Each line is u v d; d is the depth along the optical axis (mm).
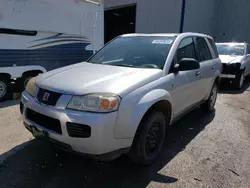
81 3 7352
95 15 7953
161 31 14578
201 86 4207
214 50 5113
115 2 16969
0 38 5445
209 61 4660
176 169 2869
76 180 2607
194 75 3799
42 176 2664
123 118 2352
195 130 4156
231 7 16266
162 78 2967
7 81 5910
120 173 2766
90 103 2277
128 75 2770
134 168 2877
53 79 2727
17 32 5762
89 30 7820
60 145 2428
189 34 4055
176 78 3223
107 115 2240
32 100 2684
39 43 6359
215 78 4934
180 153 3275
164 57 3254
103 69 3074
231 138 3832
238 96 7094
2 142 3477
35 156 3096
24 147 3336
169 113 3227
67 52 7207
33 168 2820
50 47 6672
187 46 3875
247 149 3447
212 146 3521
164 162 3027
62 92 2412
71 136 2287
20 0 5676
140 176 2711
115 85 2461
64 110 2338
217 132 4078
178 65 3248
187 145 3539
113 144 2338
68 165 2906
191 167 2916
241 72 8109
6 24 5488
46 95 2516
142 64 3260
